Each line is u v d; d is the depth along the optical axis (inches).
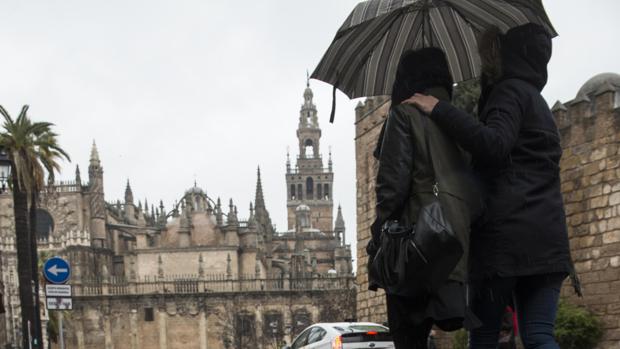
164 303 5064.0
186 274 5211.6
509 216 205.8
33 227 2009.1
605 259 1123.9
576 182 1192.2
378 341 957.2
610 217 1119.6
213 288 5103.3
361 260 2015.3
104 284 5068.9
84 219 5408.5
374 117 1956.2
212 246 5216.5
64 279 1184.2
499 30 228.1
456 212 203.5
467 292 215.6
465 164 215.0
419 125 214.1
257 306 5054.1
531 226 205.0
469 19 267.4
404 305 213.2
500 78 221.8
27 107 1961.1
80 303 5036.9
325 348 970.7
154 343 5029.5
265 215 7298.2
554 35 234.7
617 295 1098.7
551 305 209.6
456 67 280.7
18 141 1909.4
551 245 206.1
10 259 4648.1
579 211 1183.6
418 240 201.8
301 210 7539.4
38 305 1939.0
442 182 207.3
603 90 1138.0
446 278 201.2
